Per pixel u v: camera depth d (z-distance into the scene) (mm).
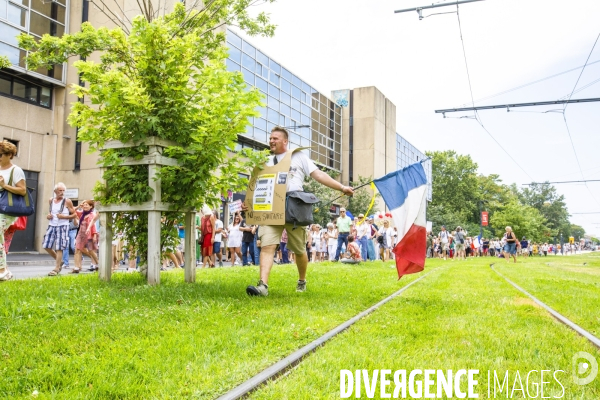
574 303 6508
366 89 53906
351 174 53688
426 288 8219
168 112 6863
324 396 2594
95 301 5324
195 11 9336
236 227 16547
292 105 41969
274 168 6555
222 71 6926
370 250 22359
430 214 63000
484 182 90562
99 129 7152
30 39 8133
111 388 2611
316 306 5527
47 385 2674
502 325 4672
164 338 3711
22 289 6180
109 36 7477
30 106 25562
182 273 9070
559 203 124188
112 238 7613
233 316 4719
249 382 2764
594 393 2840
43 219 26000
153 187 6891
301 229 6691
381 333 4203
